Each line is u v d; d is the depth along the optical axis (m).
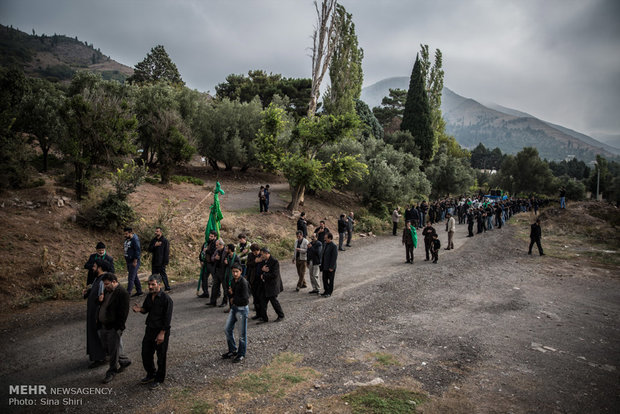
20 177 12.11
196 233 13.45
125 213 11.72
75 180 12.75
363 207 26.16
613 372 5.80
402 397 4.75
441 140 66.12
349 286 10.50
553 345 6.85
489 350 6.48
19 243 9.27
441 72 44.66
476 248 17.70
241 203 19.52
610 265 14.47
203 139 26.59
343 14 29.36
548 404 4.73
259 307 7.55
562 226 23.92
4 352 5.71
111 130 12.73
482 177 93.12
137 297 8.66
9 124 12.46
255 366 5.61
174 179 21.05
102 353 5.35
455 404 4.64
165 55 58.81
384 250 16.78
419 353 6.27
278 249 14.27
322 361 5.85
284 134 22.36
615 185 63.94
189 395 4.72
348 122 18.78
